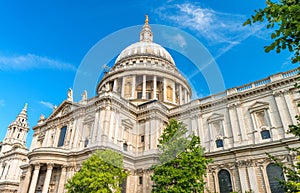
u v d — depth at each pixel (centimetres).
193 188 2231
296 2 700
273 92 3769
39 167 3997
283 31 683
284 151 3284
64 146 4469
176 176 2119
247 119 3897
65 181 3912
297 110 3453
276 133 3509
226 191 3569
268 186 3225
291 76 3644
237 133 3884
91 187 2572
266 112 3738
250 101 3997
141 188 3684
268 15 683
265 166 3369
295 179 1608
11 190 7050
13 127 9925
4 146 9350
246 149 3581
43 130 5512
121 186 3588
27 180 4022
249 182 3381
